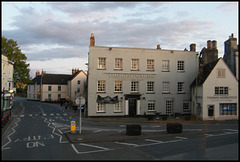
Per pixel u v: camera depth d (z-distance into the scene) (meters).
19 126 23.36
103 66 32.19
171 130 18.25
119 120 29.53
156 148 13.20
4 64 37.53
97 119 30.31
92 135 17.55
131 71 32.69
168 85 34.03
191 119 30.86
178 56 34.38
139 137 16.41
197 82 32.62
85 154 11.88
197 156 11.24
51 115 34.97
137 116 32.44
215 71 30.77
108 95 31.89
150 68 33.66
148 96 33.03
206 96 30.20
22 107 49.00
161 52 33.91
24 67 50.06
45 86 69.12
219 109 30.56
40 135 18.14
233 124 26.08
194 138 16.42
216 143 14.52
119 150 12.78
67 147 13.68
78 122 27.56
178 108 33.88
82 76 67.19
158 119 30.61
